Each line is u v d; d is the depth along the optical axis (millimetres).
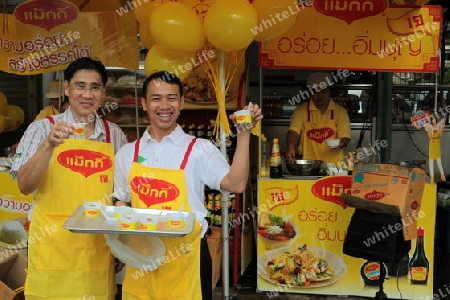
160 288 2152
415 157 5531
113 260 2412
